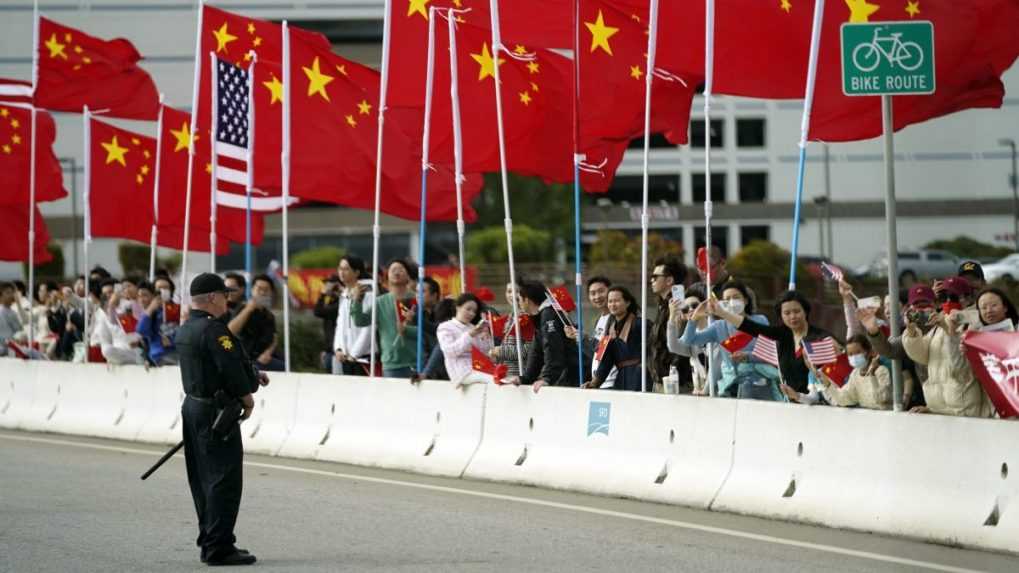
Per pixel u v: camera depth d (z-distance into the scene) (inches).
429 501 1136.8
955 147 6417.3
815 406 1018.1
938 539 912.3
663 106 1475.1
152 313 1784.0
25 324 2348.7
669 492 1109.1
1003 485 887.7
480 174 1763.0
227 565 873.5
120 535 985.5
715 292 1250.6
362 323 1515.7
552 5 1471.5
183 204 2011.6
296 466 1391.5
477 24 1546.5
